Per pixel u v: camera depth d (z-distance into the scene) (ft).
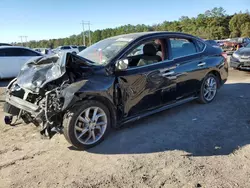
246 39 61.52
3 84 29.48
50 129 10.25
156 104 13.41
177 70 14.15
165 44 13.92
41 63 12.25
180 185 8.25
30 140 11.97
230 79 25.95
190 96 15.55
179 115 14.83
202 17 234.58
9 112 12.34
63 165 9.72
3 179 8.87
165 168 9.27
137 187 8.24
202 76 15.98
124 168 9.39
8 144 11.54
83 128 10.75
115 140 11.72
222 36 204.54
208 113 15.06
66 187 8.36
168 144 11.18
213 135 11.95
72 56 10.86
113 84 11.29
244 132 12.17
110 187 8.30
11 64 31.96
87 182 8.60
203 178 8.57
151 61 13.30
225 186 8.11
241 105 16.40
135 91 12.23
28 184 8.57
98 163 9.81
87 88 10.31
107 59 11.95
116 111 11.69
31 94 11.07
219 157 9.93
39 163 9.91
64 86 10.19
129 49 12.49
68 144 11.51
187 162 9.63
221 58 17.49
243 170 8.98
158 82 13.16
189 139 11.60
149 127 13.14
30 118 11.67
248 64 29.12
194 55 15.49
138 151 10.64
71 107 10.23
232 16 228.02
